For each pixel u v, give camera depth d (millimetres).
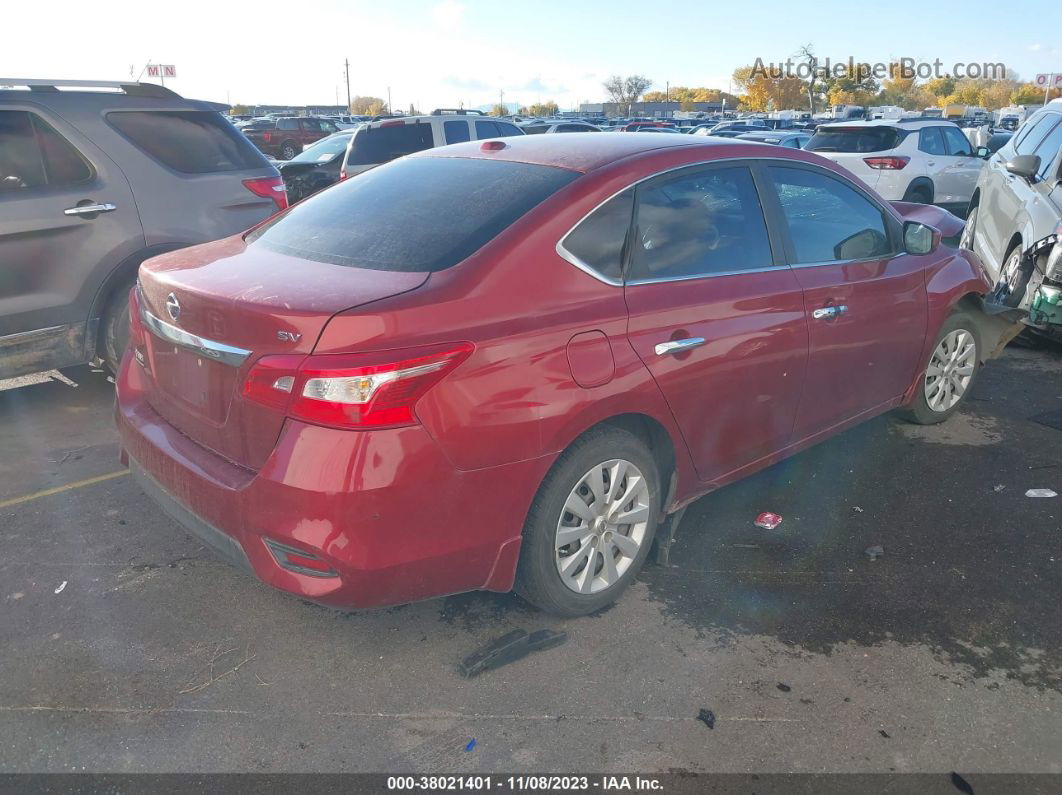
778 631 3094
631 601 3281
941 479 4340
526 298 2752
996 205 7668
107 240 5047
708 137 3709
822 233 3861
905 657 2953
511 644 2947
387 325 2479
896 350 4309
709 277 3297
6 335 4789
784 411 3693
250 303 2586
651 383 3023
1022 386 5781
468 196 3129
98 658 2908
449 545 2652
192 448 2902
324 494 2447
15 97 4832
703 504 4078
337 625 3111
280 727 2604
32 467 4410
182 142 5469
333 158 13875
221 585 3354
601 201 3021
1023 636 3074
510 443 2668
